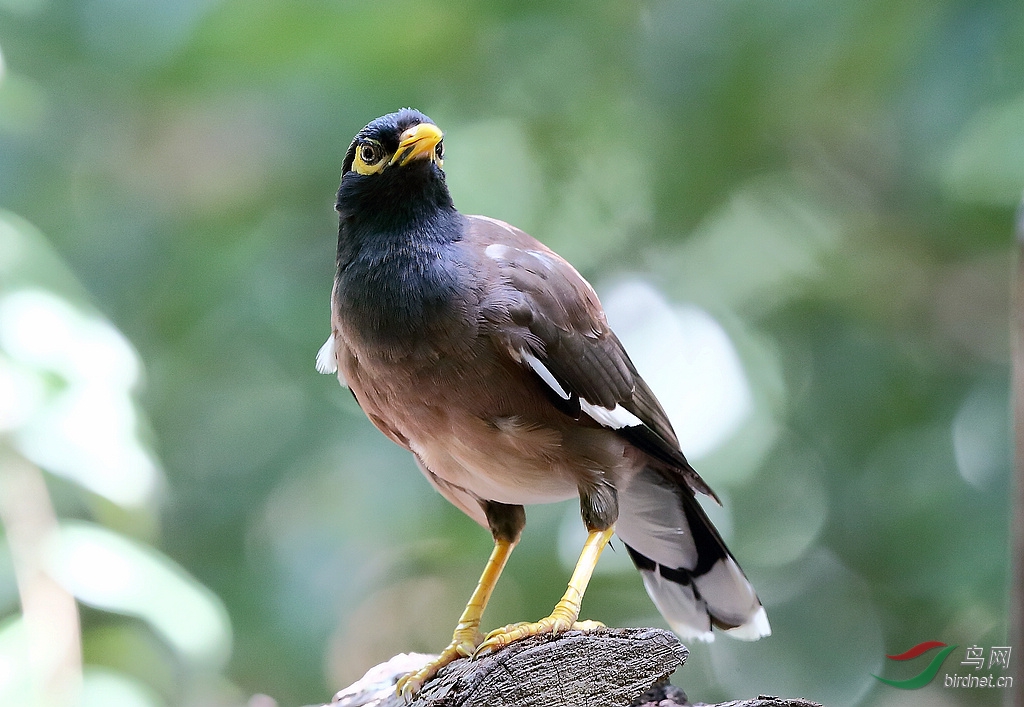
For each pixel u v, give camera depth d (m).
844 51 10.03
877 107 10.49
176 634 6.54
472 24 10.92
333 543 10.61
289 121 11.49
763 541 11.12
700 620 6.30
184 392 11.38
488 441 5.49
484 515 6.15
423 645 11.73
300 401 11.10
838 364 11.01
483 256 5.51
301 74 11.08
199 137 12.29
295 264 11.30
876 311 11.12
